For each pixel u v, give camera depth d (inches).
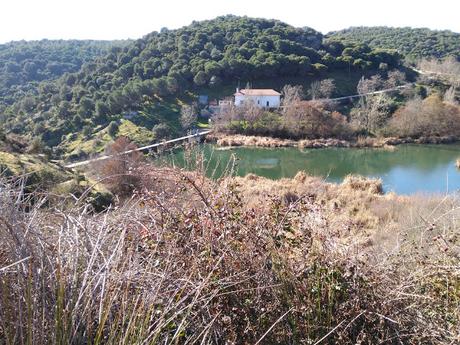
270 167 1045.2
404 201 471.5
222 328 82.0
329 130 1481.3
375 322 89.1
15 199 90.0
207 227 96.4
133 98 1701.5
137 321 65.9
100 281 68.0
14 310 60.7
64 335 57.3
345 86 2197.3
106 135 1291.8
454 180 888.9
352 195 510.6
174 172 109.3
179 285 77.1
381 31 4303.6
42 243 72.8
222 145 1232.2
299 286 91.1
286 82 2190.0
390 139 1460.4
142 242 92.5
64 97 1743.4
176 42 2554.1
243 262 91.4
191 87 2036.2
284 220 103.4
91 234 82.5
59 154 1037.8
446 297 94.6
